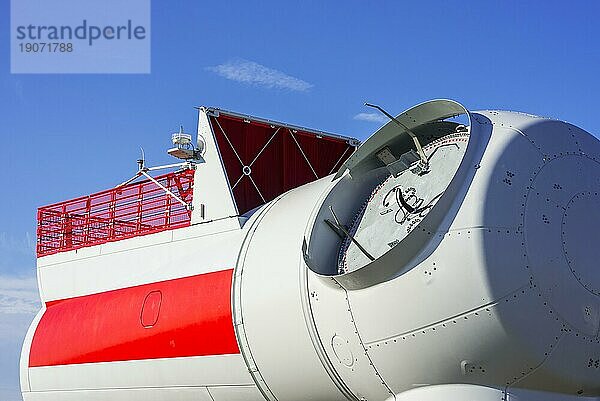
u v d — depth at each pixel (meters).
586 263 9.61
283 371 11.23
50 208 17.98
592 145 10.47
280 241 11.53
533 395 9.54
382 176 11.29
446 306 9.23
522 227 9.32
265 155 14.89
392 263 9.46
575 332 9.45
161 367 13.23
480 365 9.33
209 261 12.88
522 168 9.63
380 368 9.88
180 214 14.60
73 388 15.25
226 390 12.28
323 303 10.34
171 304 13.18
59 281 16.80
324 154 15.97
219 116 14.42
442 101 10.09
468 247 9.16
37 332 16.56
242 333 11.73
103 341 14.51
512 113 10.46
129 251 15.12
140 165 15.88
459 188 9.48
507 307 9.09
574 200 9.79
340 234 10.89
